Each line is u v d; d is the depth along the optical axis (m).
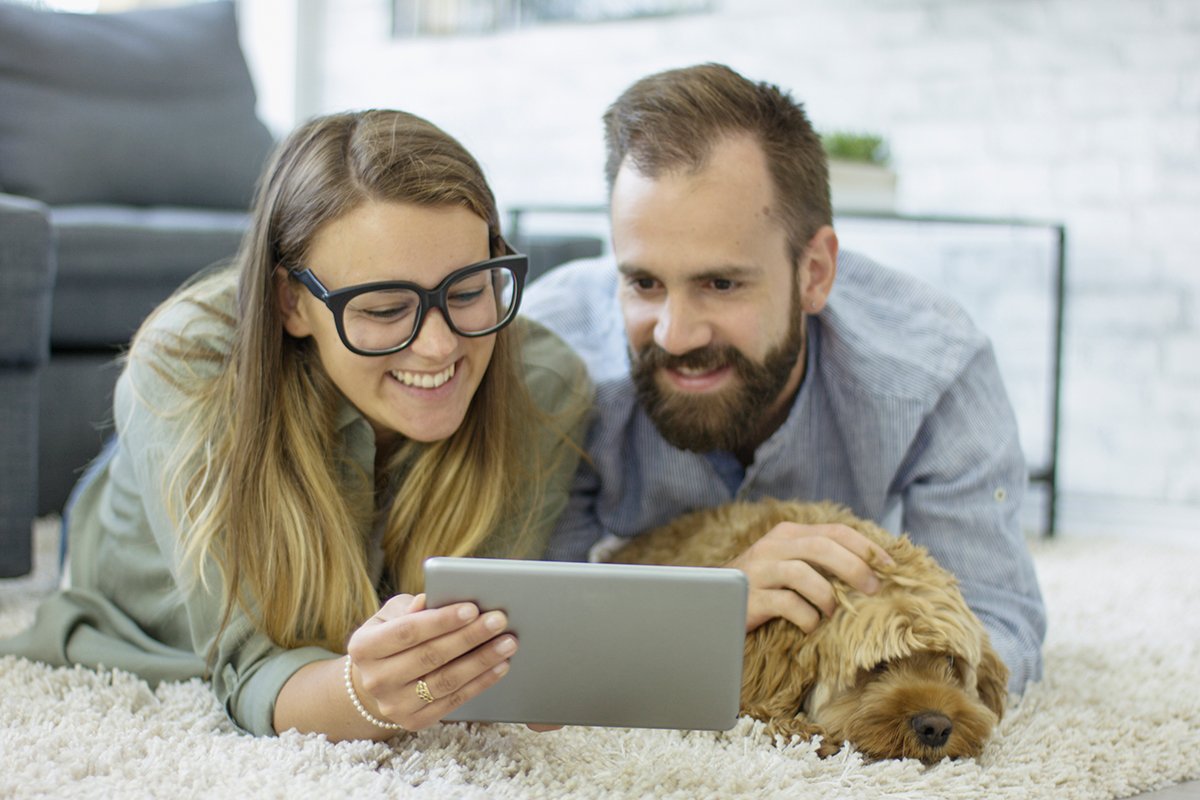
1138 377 2.88
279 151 1.38
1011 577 1.54
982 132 3.06
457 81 4.05
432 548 1.42
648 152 1.40
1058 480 2.94
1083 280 2.94
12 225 1.87
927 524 1.58
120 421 1.48
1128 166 2.87
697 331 1.41
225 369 1.37
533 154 3.89
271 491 1.32
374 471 1.46
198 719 1.29
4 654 1.50
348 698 1.17
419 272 1.27
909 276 1.73
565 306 1.73
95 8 3.84
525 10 3.90
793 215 1.45
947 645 1.25
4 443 1.90
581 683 1.12
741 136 1.40
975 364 1.62
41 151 2.73
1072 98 2.94
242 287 1.37
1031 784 1.18
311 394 1.37
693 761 1.17
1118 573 2.30
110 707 1.32
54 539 2.25
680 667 1.11
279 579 1.31
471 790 1.07
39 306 1.90
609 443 1.59
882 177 2.76
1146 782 1.24
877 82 3.21
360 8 4.27
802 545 1.30
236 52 3.12
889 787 1.15
